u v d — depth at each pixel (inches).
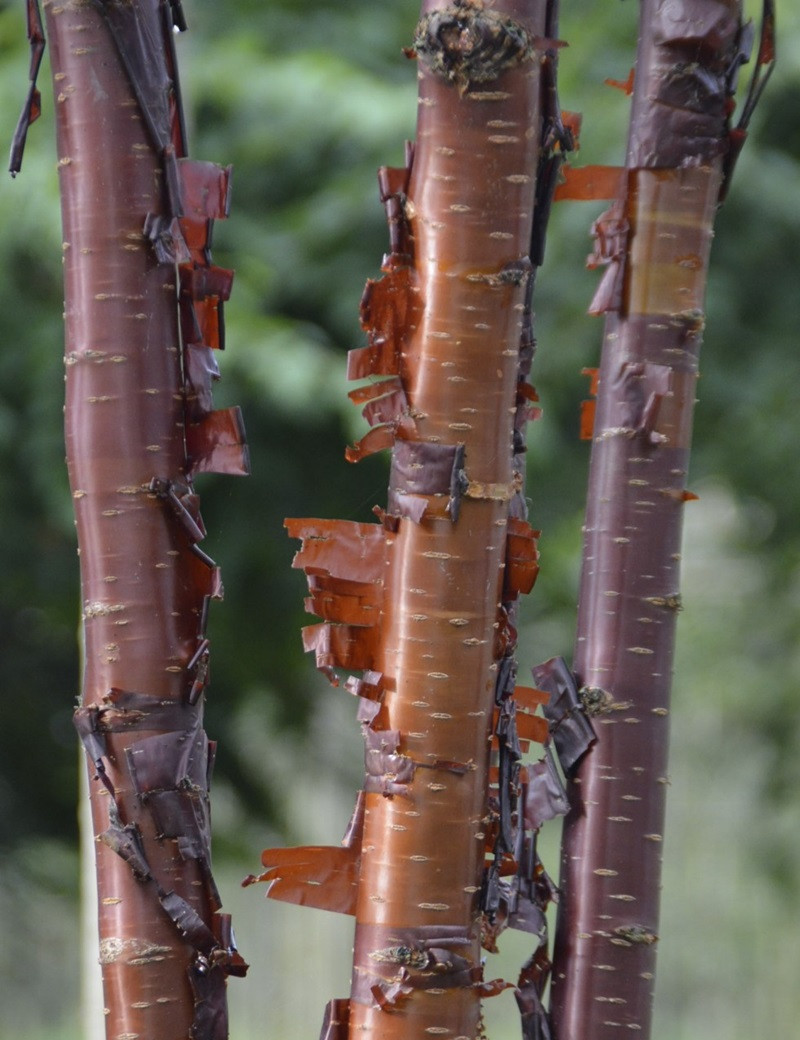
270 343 346.6
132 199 159.9
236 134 387.2
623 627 162.7
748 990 653.3
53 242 343.3
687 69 162.7
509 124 159.0
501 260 159.2
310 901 160.7
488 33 158.4
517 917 162.4
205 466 160.7
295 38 401.1
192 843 159.9
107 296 159.8
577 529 421.7
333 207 382.6
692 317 163.0
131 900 159.6
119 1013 159.6
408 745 159.5
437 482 159.2
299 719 457.1
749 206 440.5
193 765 160.1
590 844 162.2
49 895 518.0
